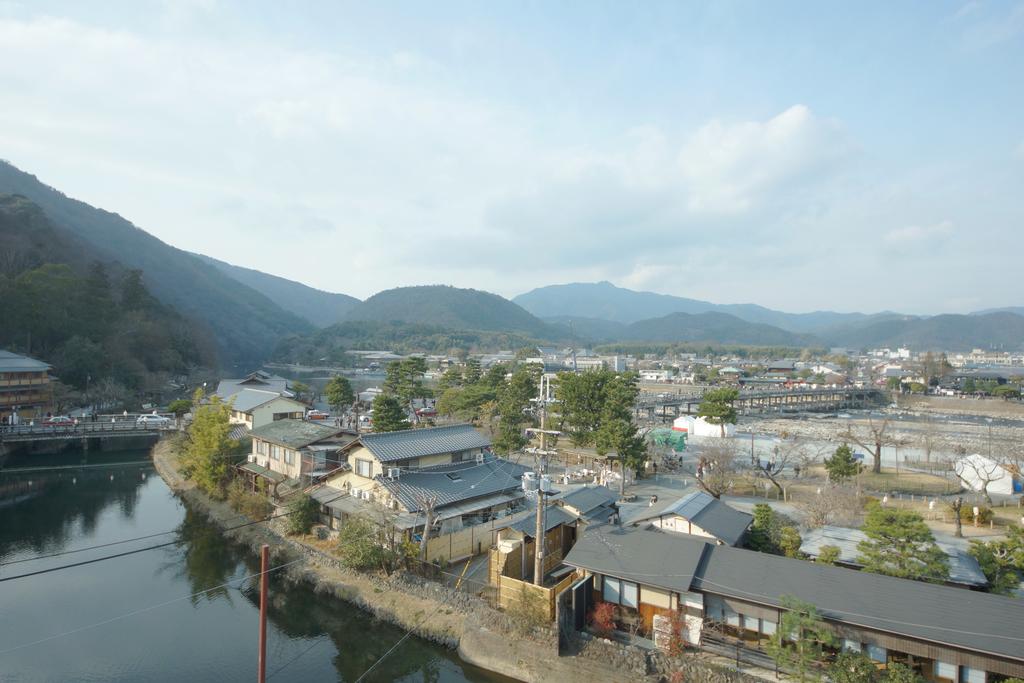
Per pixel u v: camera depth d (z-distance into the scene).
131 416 72.00
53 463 57.00
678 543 23.89
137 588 31.00
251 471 44.00
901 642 18.25
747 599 20.44
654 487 48.78
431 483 33.94
